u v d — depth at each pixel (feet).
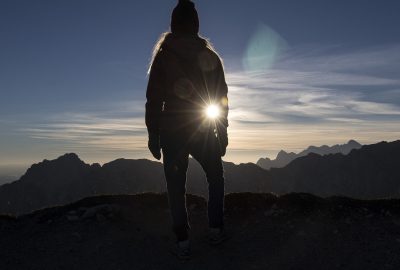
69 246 10.94
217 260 10.12
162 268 9.83
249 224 11.98
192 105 9.47
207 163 9.96
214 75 9.68
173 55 9.48
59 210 13.16
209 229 10.60
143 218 12.62
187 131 9.47
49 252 10.71
